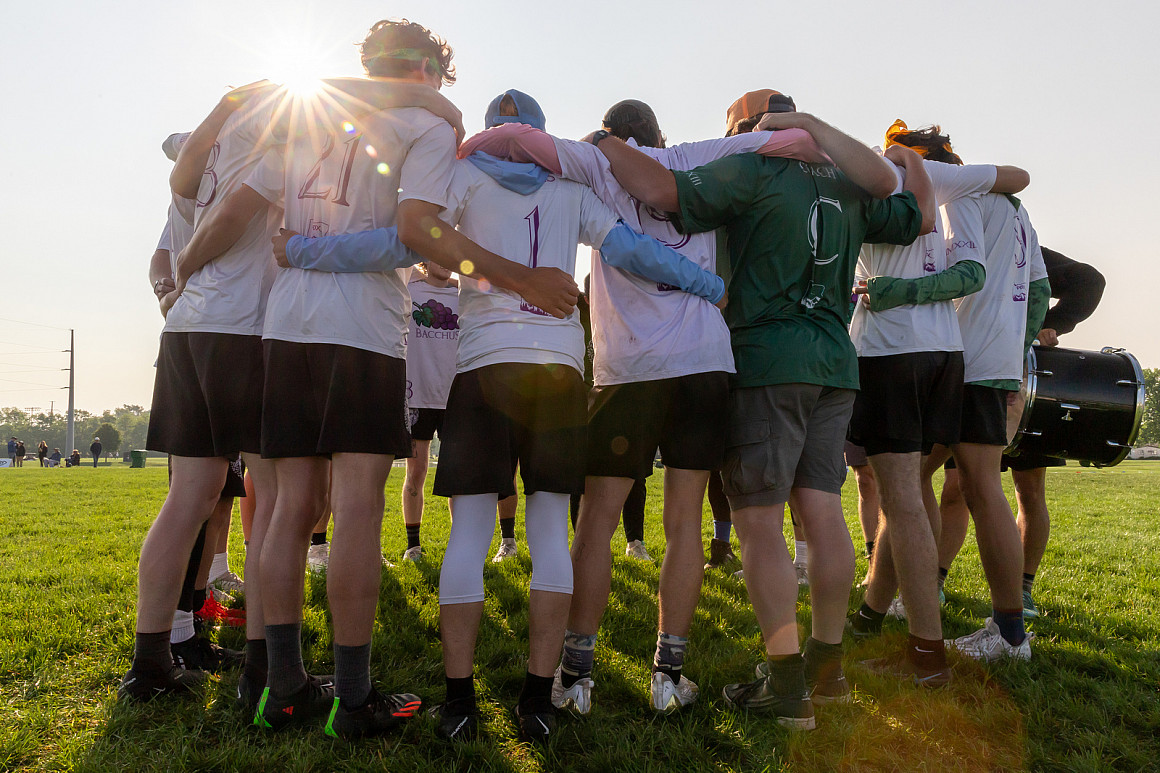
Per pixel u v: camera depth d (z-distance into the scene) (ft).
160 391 7.75
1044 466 11.84
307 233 7.08
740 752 6.82
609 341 7.83
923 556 8.53
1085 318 12.42
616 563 15.19
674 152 8.09
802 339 7.57
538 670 6.86
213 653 8.69
